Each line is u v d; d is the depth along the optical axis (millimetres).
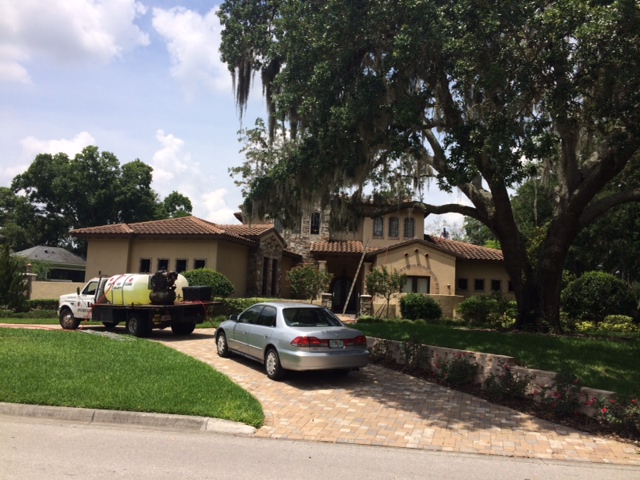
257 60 15383
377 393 9141
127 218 50469
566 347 11703
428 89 11461
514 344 12016
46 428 6797
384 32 11594
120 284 15508
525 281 15477
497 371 9305
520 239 15844
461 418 7801
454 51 10430
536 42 10500
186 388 8375
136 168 50719
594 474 5730
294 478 5230
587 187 14141
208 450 6090
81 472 5180
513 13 10156
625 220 26375
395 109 10984
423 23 10602
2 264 22312
